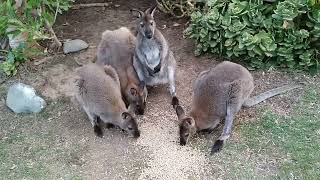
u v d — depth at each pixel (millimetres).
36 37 2820
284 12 2617
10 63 2859
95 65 2584
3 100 2715
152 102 2660
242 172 2219
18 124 2564
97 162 2316
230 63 2467
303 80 2699
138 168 2268
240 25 2693
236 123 2473
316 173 2189
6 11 2727
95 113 2473
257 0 2748
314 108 2523
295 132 2396
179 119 2350
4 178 2271
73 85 2498
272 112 2516
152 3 3391
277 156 2287
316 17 2641
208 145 2369
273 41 2695
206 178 2201
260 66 2781
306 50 2727
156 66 2656
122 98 2617
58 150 2400
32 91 2637
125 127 2404
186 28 3037
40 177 2266
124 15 3311
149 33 2545
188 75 2803
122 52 2689
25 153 2396
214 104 2350
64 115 2605
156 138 2412
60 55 3008
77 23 3262
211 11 2748
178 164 2271
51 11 3145
